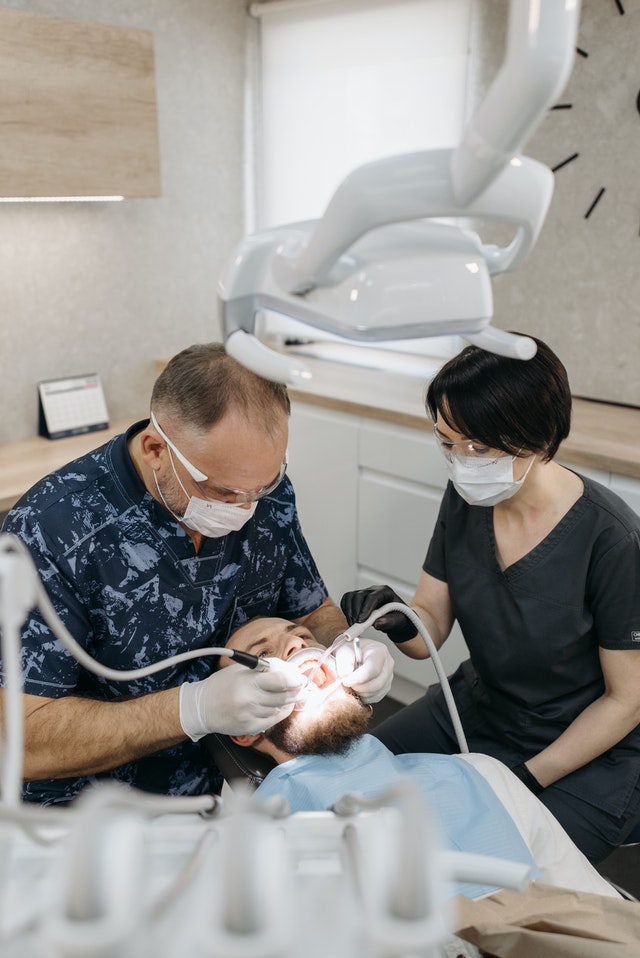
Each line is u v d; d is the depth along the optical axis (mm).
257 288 702
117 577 1341
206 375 1169
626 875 1992
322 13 2914
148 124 2543
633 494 2025
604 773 1470
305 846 536
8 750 473
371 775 1338
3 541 462
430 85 2705
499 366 1286
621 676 1441
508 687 1566
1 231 2582
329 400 2617
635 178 2316
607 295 2465
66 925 340
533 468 1433
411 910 351
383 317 609
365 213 552
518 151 518
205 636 1450
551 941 890
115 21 2703
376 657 1447
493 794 1295
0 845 483
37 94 2262
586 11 2303
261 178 3301
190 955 398
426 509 2467
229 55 3084
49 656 1271
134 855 371
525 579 1479
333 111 2992
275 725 1390
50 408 2758
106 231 2854
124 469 1335
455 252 627
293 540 1598
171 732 1232
